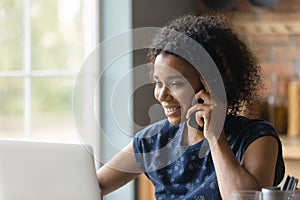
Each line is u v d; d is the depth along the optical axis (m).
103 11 4.18
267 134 2.25
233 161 2.14
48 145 2.29
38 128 4.46
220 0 4.55
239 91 2.25
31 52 4.44
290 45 4.65
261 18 4.68
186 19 2.23
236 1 4.70
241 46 2.25
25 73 4.46
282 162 2.30
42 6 4.42
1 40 4.45
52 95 4.45
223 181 2.12
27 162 2.27
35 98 4.46
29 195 2.25
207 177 2.28
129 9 4.07
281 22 4.66
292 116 4.48
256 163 2.17
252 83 2.31
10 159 2.27
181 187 2.33
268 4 4.58
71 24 4.36
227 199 2.10
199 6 4.62
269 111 4.51
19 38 4.45
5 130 4.48
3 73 4.48
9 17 4.44
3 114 4.48
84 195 2.27
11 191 2.25
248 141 2.23
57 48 4.40
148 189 4.03
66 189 2.26
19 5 4.44
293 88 4.49
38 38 4.43
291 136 4.45
